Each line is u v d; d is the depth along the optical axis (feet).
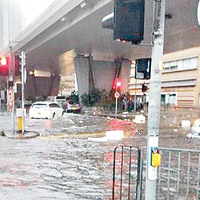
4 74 39.29
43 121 67.67
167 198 15.71
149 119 11.48
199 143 36.19
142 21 10.80
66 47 104.53
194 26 67.82
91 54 118.21
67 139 38.04
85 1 59.47
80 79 119.24
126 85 128.98
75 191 17.31
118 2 10.63
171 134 45.96
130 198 16.15
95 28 74.02
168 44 96.48
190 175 21.04
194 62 169.17
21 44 116.67
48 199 15.78
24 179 19.62
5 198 15.69
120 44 91.66
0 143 33.96
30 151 29.30
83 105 116.67
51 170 22.11
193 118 87.20
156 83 11.41
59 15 72.79
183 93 179.63
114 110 114.62
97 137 40.32
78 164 24.08
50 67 185.98
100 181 19.42
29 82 219.61
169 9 53.98
